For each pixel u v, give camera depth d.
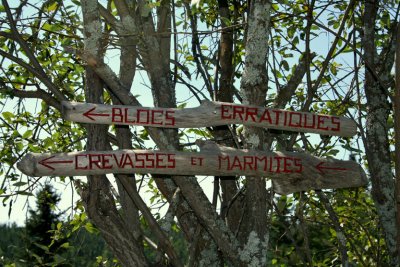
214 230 5.82
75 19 6.60
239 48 7.99
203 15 7.58
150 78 6.50
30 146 7.43
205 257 6.48
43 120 7.93
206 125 5.51
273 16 6.89
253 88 5.80
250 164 5.58
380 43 8.22
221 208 6.91
